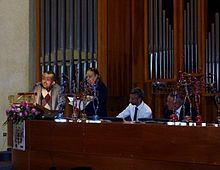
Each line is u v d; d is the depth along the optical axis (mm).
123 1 10539
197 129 5391
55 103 8961
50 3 11109
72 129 6523
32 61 11398
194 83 6898
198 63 9430
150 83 10258
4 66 11586
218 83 9203
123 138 6004
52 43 11047
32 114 7137
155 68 10023
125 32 10531
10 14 11570
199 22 9453
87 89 7770
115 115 10273
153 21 10086
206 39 9398
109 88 10242
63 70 10859
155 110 10172
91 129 6309
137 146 5875
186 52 9602
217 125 5457
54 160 6832
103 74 10227
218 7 9367
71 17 10812
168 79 9766
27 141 7125
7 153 8141
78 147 6453
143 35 10406
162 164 5738
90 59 10523
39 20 11211
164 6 9984
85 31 10625
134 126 5902
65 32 10891
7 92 11531
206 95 8953
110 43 10352
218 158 5242
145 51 10141
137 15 10531
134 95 8750
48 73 9133
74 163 6602
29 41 11398
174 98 6809
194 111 6898
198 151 5383
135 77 10484
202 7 9414
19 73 11453
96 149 6266
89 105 7875
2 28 11648
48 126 6820
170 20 9898
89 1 10594
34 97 7977
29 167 7172
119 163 6117
